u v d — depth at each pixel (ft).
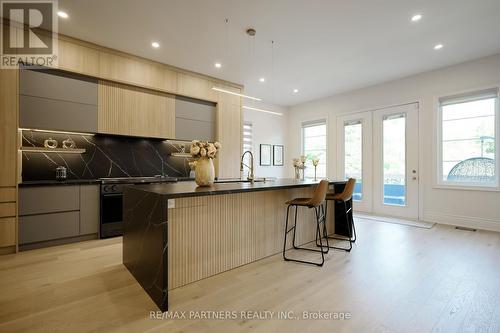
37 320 5.59
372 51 12.85
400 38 11.56
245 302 6.40
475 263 8.91
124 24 10.38
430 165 15.37
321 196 8.98
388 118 17.29
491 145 13.46
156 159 15.35
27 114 10.50
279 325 5.49
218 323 5.55
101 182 11.73
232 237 8.54
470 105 14.12
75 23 10.28
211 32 11.03
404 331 5.30
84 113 11.87
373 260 9.23
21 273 8.04
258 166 21.89
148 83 13.64
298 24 10.44
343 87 18.49
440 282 7.48
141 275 7.20
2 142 9.61
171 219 7.09
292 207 10.76
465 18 9.99
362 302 6.41
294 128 23.67
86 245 10.83
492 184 13.37
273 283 7.45
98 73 12.04
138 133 13.51
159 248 6.11
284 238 10.21
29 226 10.09
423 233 12.84
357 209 18.85
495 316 5.82
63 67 11.12
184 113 15.42
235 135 17.58
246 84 17.88
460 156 14.46
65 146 12.25
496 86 13.07
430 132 15.37
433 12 9.61
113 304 6.27
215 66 14.69
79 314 5.84
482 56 13.41
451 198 14.62
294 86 18.31
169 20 10.12
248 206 9.04
